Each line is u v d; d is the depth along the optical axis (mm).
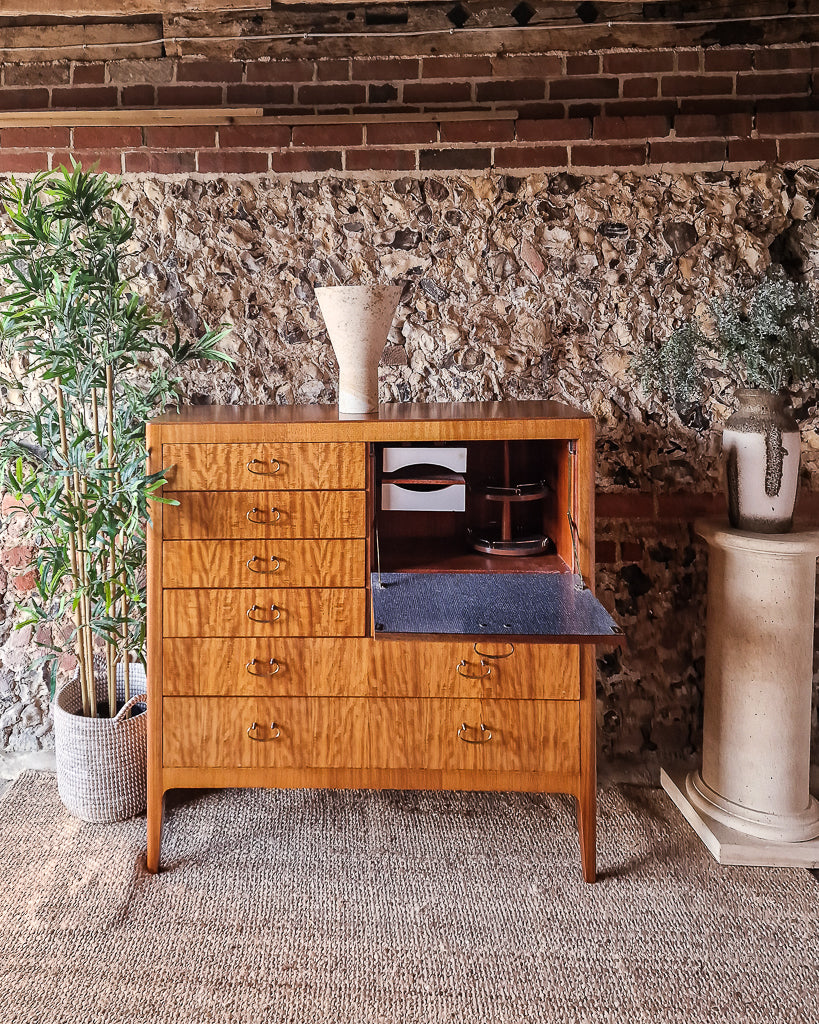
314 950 1652
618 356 2354
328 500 1826
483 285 2354
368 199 2338
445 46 2334
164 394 2336
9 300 1938
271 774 1880
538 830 2104
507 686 1832
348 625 1844
